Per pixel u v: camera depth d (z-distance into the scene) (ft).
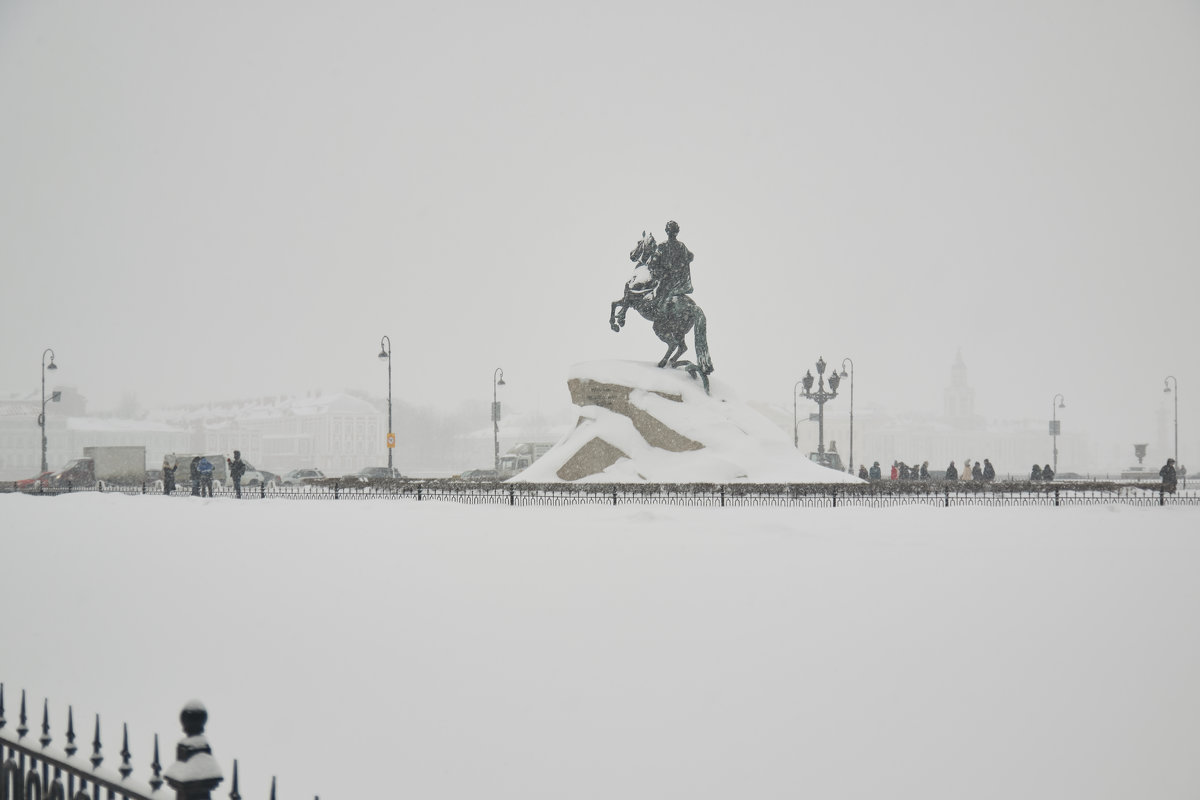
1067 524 89.81
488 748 27.12
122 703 31.76
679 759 26.20
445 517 98.73
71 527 88.94
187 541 76.28
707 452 130.31
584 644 38.42
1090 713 29.68
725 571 56.95
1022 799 23.66
